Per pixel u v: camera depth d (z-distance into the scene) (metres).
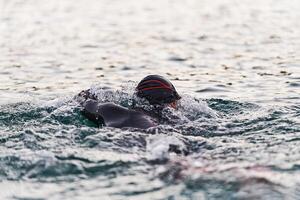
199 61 44.56
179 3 93.44
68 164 18.06
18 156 18.83
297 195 15.05
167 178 16.67
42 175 17.52
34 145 19.98
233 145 19.70
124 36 59.09
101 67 42.69
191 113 23.78
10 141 20.55
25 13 80.00
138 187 16.41
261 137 20.89
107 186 16.62
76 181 17.05
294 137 20.73
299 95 31.33
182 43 53.94
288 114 24.91
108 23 70.06
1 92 33.97
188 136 20.55
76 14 79.44
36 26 67.12
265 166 17.30
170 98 23.30
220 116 24.55
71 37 58.59
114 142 19.83
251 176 16.12
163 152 18.42
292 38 54.94
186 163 17.56
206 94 32.72
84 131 21.02
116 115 22.02
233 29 62.44
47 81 37.69
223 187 15.67
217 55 47.03
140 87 23.53
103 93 24.66
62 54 48.66
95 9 85.81
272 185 15.58
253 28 62.75
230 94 32.50
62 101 26.66
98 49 51.19
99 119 22.34
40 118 24.31
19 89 34.97
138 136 20.11
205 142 19.83
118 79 38.00
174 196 15.62
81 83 36.84
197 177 16.36
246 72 39.50
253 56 45.97
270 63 42.62
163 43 54.09
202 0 97.50
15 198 16.17
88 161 18.27
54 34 60.72
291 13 75.75
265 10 80.19
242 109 27.09
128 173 17.36
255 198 14.84
